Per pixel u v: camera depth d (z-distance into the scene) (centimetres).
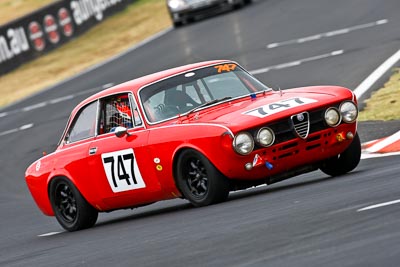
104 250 2417
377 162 3175
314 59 6294
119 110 3117
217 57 7281
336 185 2677
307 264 1705
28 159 5594
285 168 2814
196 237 2244
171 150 2877
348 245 1789
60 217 3344
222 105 2975
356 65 5691
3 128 6981
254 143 2748
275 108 2817
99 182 3161
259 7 9588
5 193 4816
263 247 1933
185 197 2920
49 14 10388
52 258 2498
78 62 9500
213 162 2772
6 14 13238
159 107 3020
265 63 6612
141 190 3036
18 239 3281
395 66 5341
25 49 9938
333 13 8138
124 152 3039
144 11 11638
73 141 3297
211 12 9725
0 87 9156
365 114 4294
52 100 7644
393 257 1628
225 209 2653
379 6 7938
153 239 2395
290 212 2295
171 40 8950
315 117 2827
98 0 11394
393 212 1998
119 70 8119
